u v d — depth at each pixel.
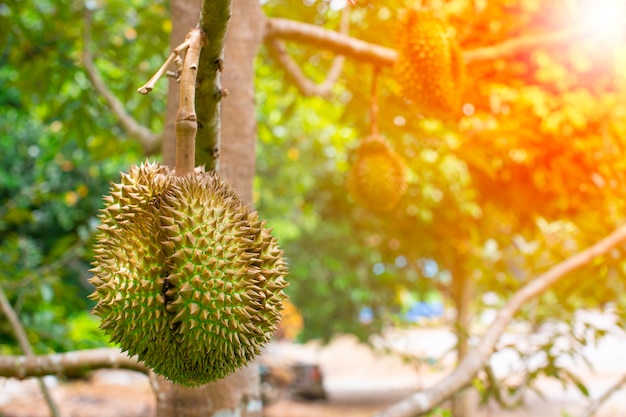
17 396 10.10
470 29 3.72
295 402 12.31
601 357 18.09
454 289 6.38
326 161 7.67
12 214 4.75
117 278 1.47
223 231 1.49
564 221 4.52
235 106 2.45
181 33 2.49
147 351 1.49
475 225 5.71
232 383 2.25
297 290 11.30
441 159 4.52
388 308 9.15
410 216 6.15
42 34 4.38
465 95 3.94
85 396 10.27
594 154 4.21
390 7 3.42
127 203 1.52
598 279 4.01
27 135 9.56
